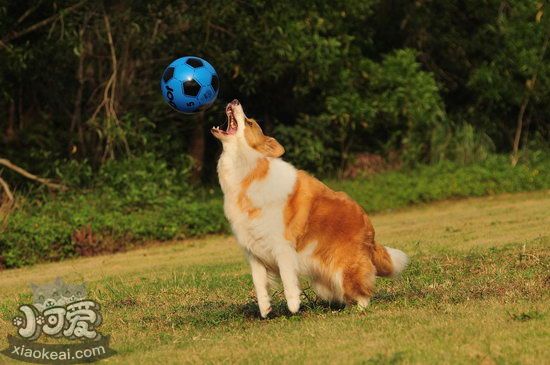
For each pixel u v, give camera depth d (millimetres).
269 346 6781
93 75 20625
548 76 24734
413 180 22344
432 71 25406
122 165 19156
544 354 5961
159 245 17266
